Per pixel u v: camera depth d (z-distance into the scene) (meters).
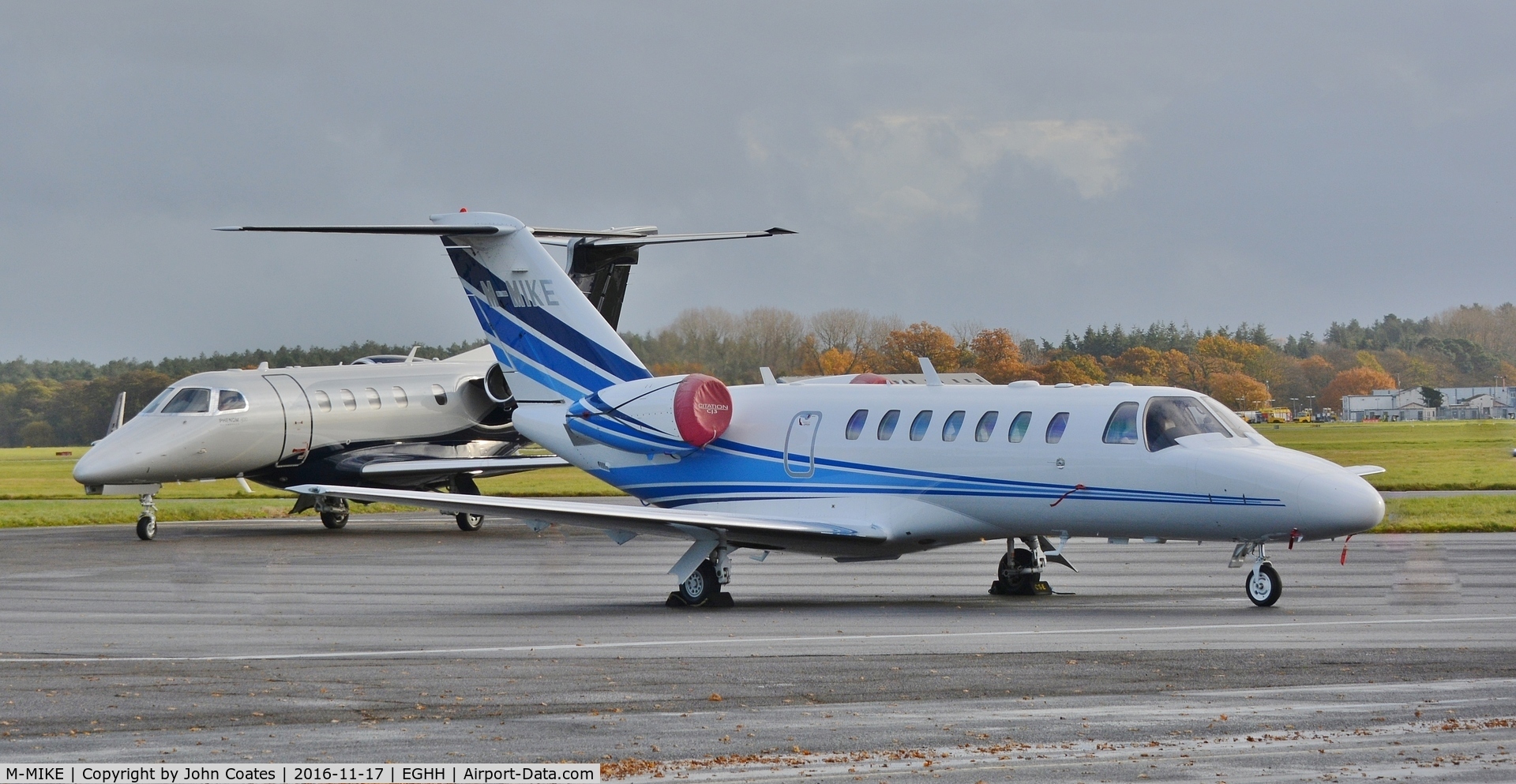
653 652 28.86
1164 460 36.59
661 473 45.16
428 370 77.88
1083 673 25.28
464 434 77.75
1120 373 193.00
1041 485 38.31
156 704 23.27
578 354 48.03
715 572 38.62
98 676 26.31
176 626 34.59
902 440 40.59
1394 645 28.47
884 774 18.09
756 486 43.03
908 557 55.28
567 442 47.47
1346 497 34.56
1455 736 19.89
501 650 29.52
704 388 43.44
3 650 30.23
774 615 36.12
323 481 73.06
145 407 69.75
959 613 35.97
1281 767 18.27
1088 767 18.31
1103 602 38.59
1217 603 37.62
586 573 49.75
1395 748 19.22
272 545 63.41
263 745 20.12
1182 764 18.42
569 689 24.33
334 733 20.91
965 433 39.69
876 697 23.23
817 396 42.91
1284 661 26.44
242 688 24.73
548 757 19.20
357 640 31.62
